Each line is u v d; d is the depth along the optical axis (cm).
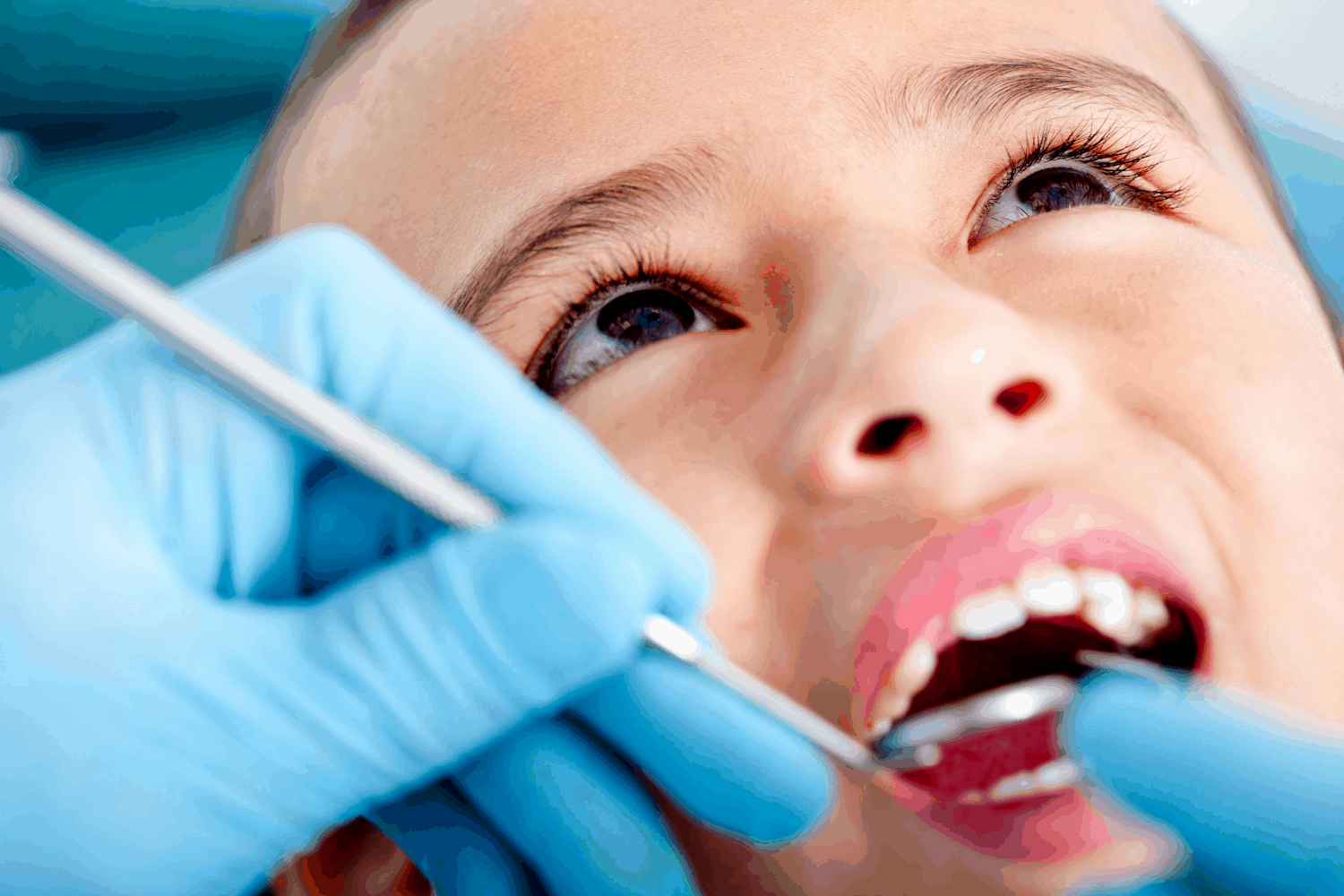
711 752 82
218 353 60
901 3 110
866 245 94
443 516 70
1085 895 90
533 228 109
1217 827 76
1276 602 91
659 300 112
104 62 185
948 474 80
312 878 123
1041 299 101
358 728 72
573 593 68
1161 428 92
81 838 70
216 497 75
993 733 89
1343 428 101
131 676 69
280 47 192
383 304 77
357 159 125
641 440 98
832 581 86
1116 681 81
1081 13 119
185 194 190
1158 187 117
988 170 108
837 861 94
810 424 82
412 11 132
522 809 84
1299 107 197
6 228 54
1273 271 113
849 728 87
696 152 104
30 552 68
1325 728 87
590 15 115
